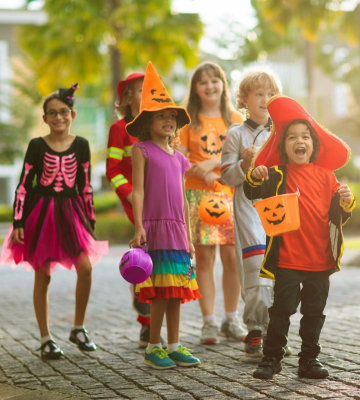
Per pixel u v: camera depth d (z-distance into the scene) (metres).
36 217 4.30
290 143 3.42
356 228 17.61
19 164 45.25
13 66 30.38
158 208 3.82
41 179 4.35
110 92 19.91
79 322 4.44
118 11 17.06
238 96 4.29
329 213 3.37
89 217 4.52
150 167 3.85
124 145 4.59
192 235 4.69
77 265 4.33
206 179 4.64
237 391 3.15
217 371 3.62
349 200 3.26
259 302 3.91
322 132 3.44
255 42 31.95
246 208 4.05
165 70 18.20
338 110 42.03
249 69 4.30
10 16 42.19
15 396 3.23
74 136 4.48
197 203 4.73
